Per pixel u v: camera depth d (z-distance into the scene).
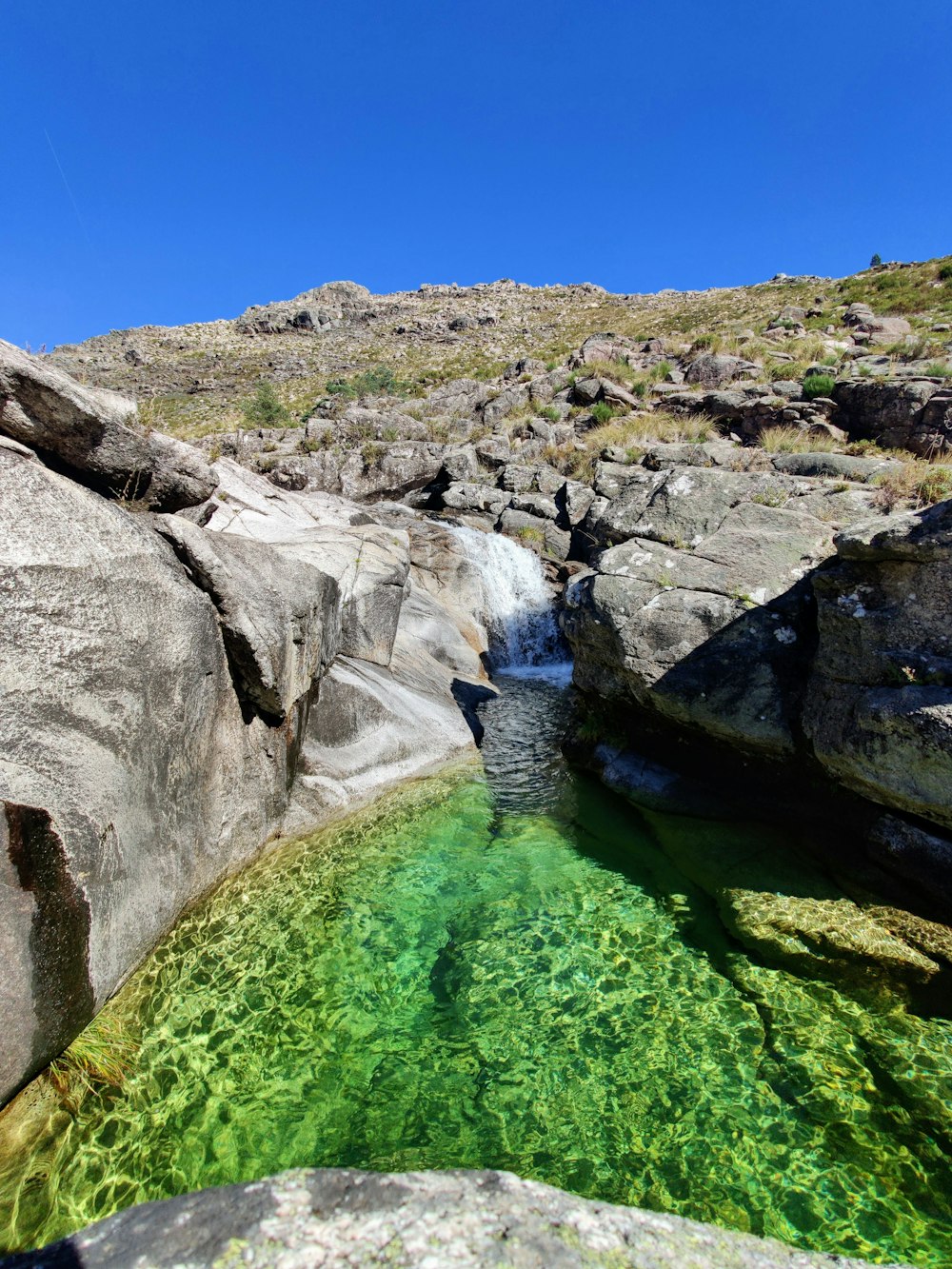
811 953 4.31
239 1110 3.30
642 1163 3.03
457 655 11.57
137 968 3.91
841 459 12.02
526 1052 3.70
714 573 6.21
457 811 6.66
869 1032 3.70
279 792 5.78
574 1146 3.12
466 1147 3.12
